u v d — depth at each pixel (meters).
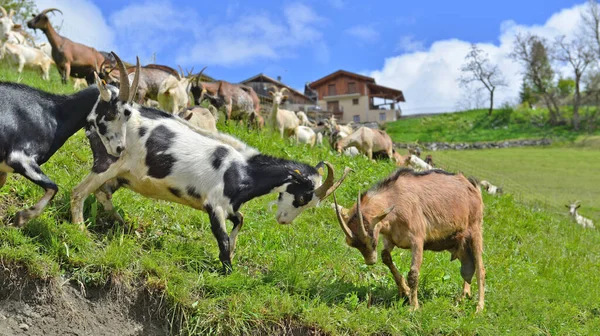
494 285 8.34
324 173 11.77
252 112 15.94
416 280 6.45
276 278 6.32
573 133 59.41
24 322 5.07
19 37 19.56
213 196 6.12
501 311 7.27
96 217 6.38
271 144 12.62
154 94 13.77
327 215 9.40
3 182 5.73
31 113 5.50
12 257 5.15
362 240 6.19
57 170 7.38
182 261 6.22
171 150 6.02
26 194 6.42
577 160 45.03
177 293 5.58
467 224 7.12
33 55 18.31
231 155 6.29
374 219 6.26
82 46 16.14
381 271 7.74
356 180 11.88
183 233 7.02
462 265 7.25
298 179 6.52
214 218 6.10
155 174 6.03
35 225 5.64
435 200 6.80
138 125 5.99
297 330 5.75
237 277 5.98
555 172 38.88
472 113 68.00
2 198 6.25
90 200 6.34
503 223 12.40
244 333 5.59
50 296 5.21
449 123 65.00
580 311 8.34
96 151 5.94
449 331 6.30
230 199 6.20
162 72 13.91
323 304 6.03
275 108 18.17
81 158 8.12
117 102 5.73
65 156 7.89
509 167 40.41
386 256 6.68
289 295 6.08
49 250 5.45
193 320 5.50
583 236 13.95
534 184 33.81
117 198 6.88
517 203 15.27
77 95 5.82
